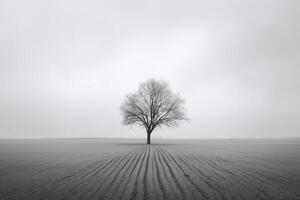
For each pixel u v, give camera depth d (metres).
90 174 14.20
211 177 13.28
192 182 11.87
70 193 9.72
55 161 21.39
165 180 12.31
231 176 13.66
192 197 9.17
